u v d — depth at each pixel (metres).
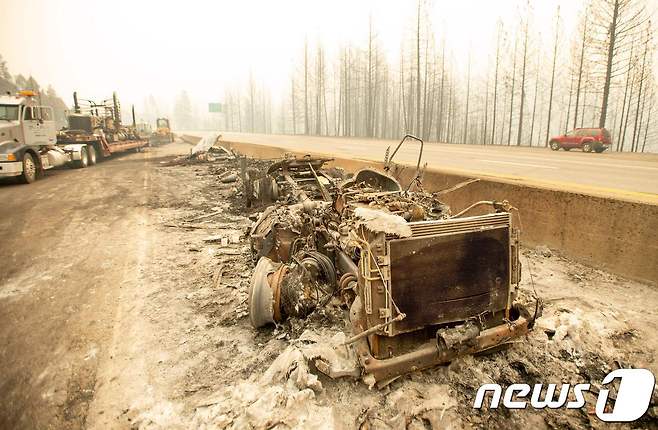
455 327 2.69
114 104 27.30
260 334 3.61
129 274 5.16
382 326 2.50
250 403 2.56
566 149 22.89
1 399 2.81
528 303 3.05
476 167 11.18
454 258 2.70
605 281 4.52
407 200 3.85
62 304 4.32
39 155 15.12
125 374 3.04
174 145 44.47
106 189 12.63
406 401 2.64
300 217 4.73
